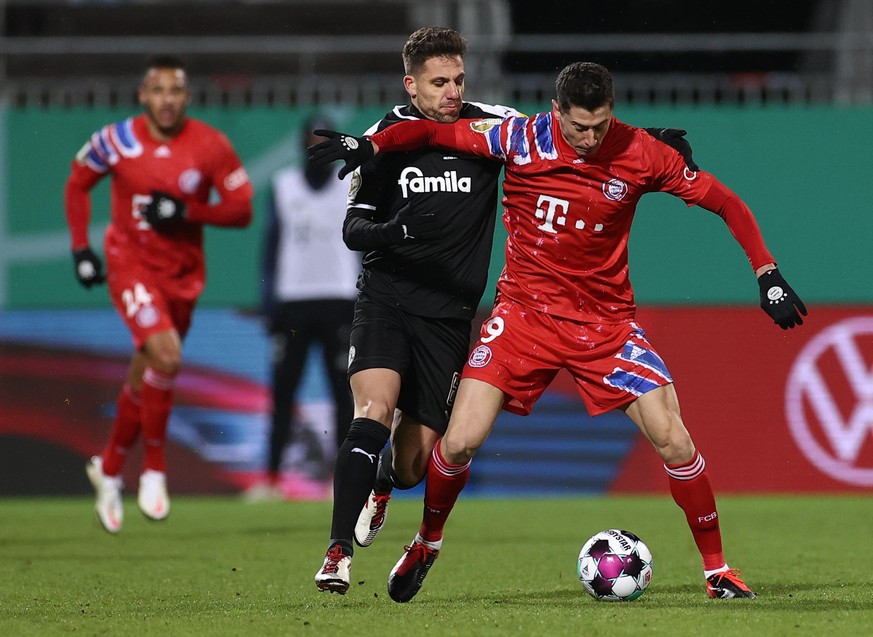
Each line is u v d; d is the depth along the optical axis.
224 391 47.66
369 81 53.41
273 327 47.16
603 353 19.12
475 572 24.52
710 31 60.97
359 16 59.53
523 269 19.53
